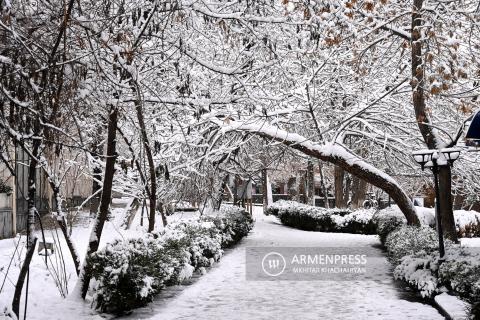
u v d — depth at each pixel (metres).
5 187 15.10
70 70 7.05
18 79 6.91
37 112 6.12
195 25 9.83
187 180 17.53
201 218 16.38
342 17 9.83
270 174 39.22
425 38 11.99
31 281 9.52
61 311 8.06
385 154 18.70
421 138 16.77
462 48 14.20
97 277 8.27
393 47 16.05
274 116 15.14
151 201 11.25
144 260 8.70
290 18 8.90
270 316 8.56
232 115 13.70
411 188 32.78
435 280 9.30
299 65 14.84
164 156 14.66
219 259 15.08
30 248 6.99
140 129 9.38
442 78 11.32
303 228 26.81
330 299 9.91
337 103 17.19
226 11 9.45
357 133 16.86
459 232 20.67
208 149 15.55
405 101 17.05
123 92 8.46
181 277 10.91
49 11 7.22
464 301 7.89
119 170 15.01
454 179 21.02
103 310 8.36
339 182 29.56
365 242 19.83
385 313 8.66
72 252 9.48
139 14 7.71
